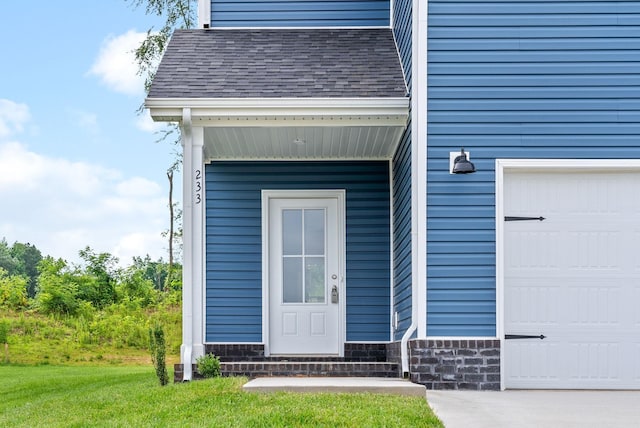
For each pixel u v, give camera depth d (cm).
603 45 808
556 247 818
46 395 991
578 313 815
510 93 804
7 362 1533
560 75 806
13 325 1775
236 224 1077
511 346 809
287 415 605
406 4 902
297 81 901
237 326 1066
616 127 803
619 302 816
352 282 1071
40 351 1634
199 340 845
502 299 792
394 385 719
